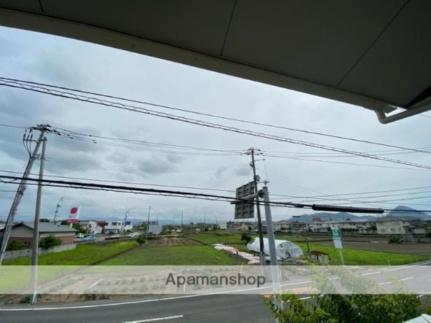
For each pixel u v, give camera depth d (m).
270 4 1.66
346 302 3.29
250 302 10.50
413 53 2.02
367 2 1.66
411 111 2.56
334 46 1.98
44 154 12.59
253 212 11.73
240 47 1.96
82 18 1.67
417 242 38.44
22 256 23.30
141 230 86.00
